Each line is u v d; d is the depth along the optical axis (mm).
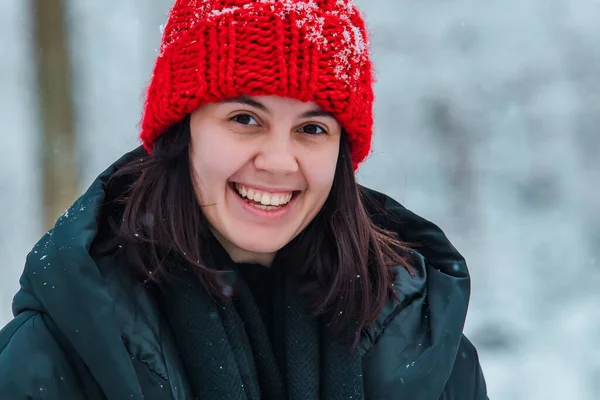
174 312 1709
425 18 12641
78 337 1567
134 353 1612
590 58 11953
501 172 11055
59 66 5562
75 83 5703
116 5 13148
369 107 1856
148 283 1716
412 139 11672
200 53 1682
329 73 1695
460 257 2053
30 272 1646
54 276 1604
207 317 1698
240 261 1870
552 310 7547
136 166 1792
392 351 1879
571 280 8500
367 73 1834
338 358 1819
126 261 1709
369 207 2150
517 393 5617
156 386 1604
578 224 9953
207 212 1743
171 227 1724
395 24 12664
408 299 1962
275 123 1682
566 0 12445
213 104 1690
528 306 7664
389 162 11352
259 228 1745
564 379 5824
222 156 1681
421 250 2135
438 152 11430
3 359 1573
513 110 11703
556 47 12156
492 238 9797
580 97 11680
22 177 10328
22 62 12156
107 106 12109
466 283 2000
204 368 1674
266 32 1655
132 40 13008
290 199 1782
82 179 6297
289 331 1822
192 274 1729
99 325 1564
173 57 1738
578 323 7055
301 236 1892
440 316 1938
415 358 1874
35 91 5625
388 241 2061
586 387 5691
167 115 1739
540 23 12375
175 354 1687
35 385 1546
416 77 12211
